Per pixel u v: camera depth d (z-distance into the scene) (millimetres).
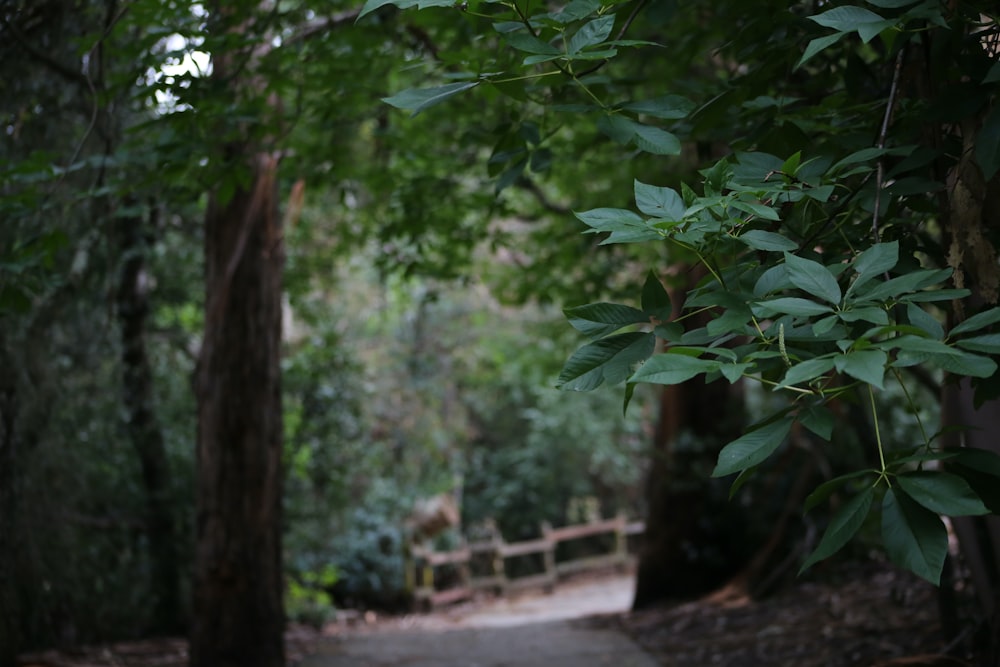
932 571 1425
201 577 6402
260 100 4109
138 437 8523
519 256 13930
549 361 12367
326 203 9875
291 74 4730
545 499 17328
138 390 8539
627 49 2805
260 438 6441
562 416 16203
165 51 4500
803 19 2646
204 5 4020
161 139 3998
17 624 6418
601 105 2217
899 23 1805
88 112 5582
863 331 1806
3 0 4355
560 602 14102
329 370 11195
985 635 4043
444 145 7660
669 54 5062
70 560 7250
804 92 3463
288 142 5801
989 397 1913
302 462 10594
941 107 1976
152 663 7168
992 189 2014
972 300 2340
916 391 8266
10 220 4719
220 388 6398
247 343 6406
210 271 6457
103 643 7859
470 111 6633
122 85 3881
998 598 3539
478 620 12742
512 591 15148
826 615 7098
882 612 6707
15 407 6320
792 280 1611
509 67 2914
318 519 11039
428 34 5695
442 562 14344
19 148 5516
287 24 4754
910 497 1511
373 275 13961
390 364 15156
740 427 10109
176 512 8734
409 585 13734
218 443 6398
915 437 8406
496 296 10180
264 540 6453
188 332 10008
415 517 14930
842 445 8641
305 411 10906
